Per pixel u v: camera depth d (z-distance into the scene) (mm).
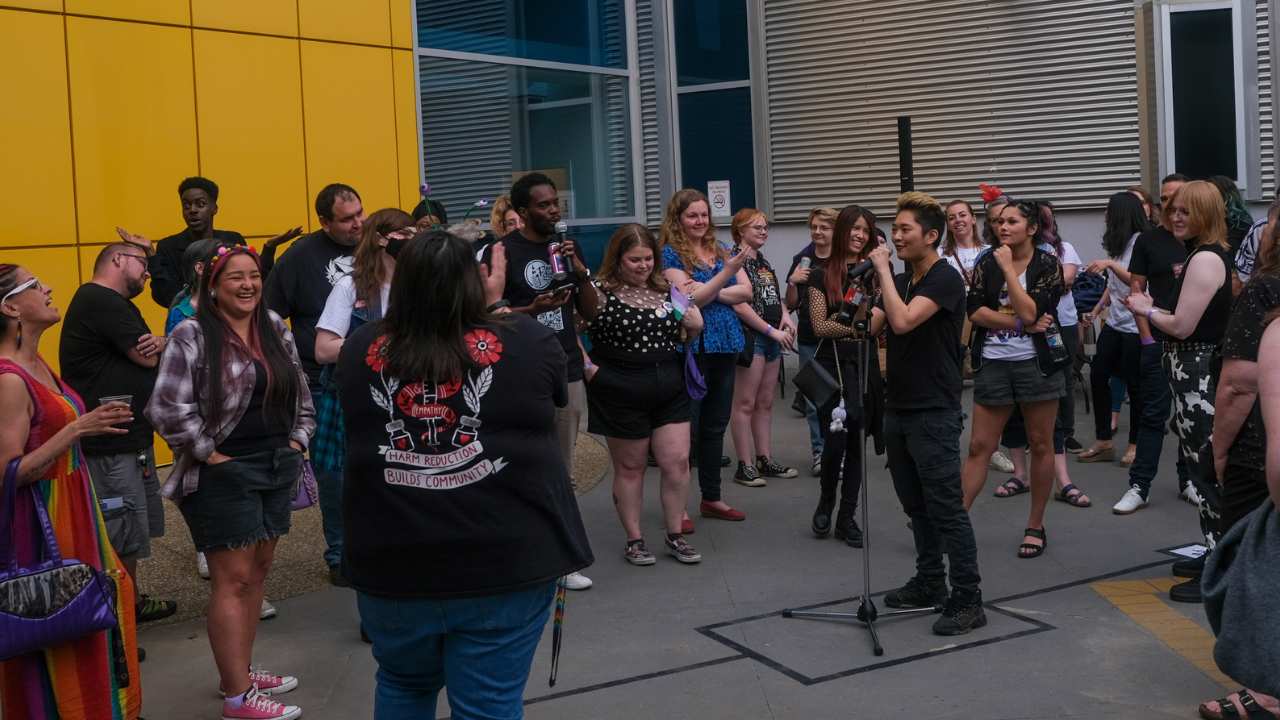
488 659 3211
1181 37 11773
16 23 8156
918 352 5352
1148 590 5945
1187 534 6941
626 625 5668
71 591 3967
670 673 5051
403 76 10555
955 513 5398
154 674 5188
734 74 13680
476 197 11367
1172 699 4621
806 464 9086
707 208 7336
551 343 3283
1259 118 11680
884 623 5609
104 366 5457
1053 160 12492
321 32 9922
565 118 12383
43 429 4090
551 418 3264
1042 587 6055
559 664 5188
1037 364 6293
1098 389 8789
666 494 6691
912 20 12898
